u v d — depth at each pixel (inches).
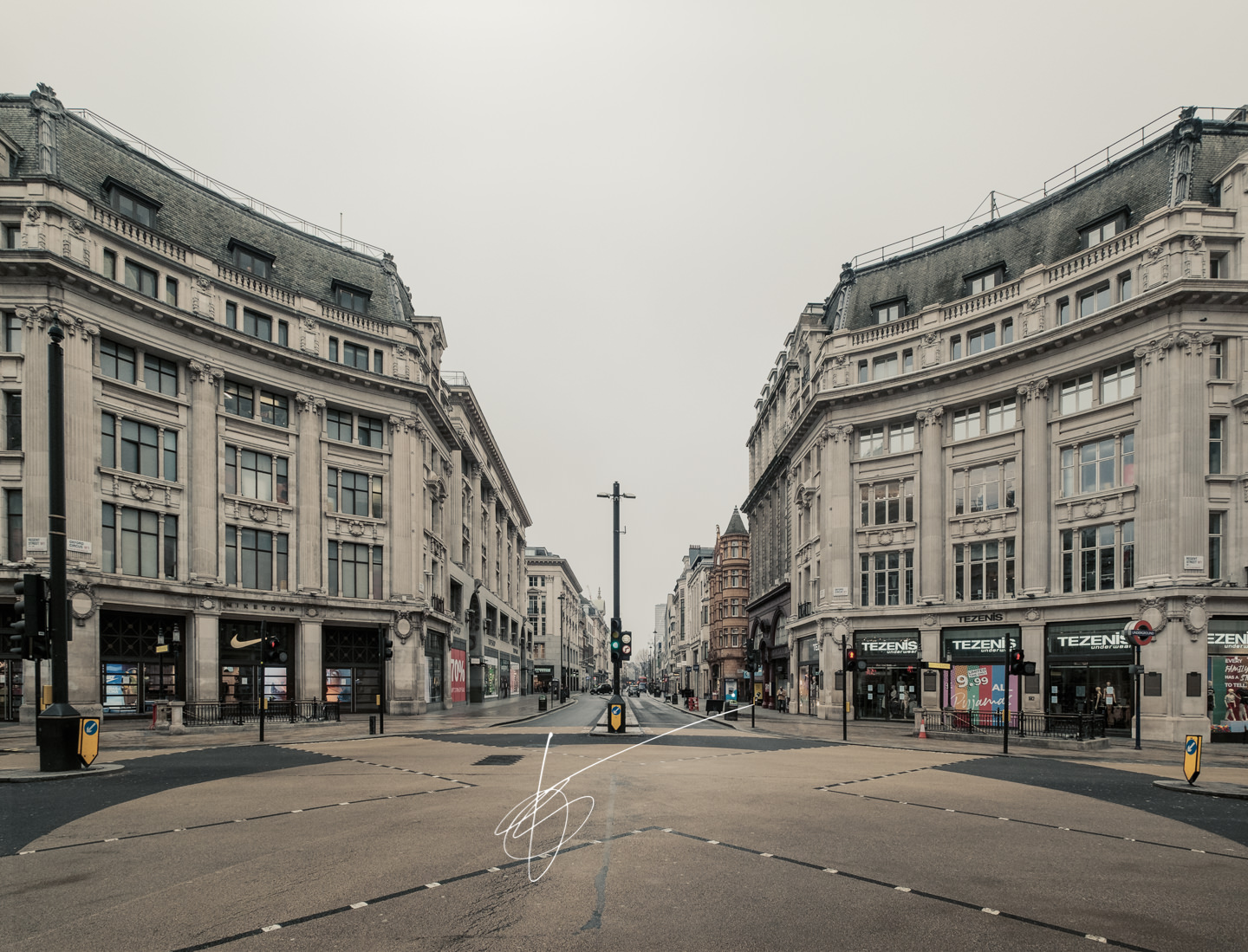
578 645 6294.3
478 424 2377.0
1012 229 1485.0
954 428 1466.5
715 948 236.5
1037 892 298.8
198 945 237.3
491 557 2733.8
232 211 1521.9
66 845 363.3
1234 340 1116.5
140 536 1230.9
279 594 1414.9
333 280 1619.1
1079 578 1247.5
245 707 1298.0
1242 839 401.7
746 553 3157.0
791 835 391.2
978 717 1091.9
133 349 1249.4
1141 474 1151.6
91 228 1172.5
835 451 1596.9
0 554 1083.3
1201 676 1064.8
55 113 1240.8
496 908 271.9
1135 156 1301.7
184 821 419.2
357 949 234.4
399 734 1047.6
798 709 1802.4
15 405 1112.8
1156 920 269.0
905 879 313.4
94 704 1111.6
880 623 1503.4
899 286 1635.1
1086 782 619.5
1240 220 1124.5
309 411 1507.1
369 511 1603.1
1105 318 1189.1
